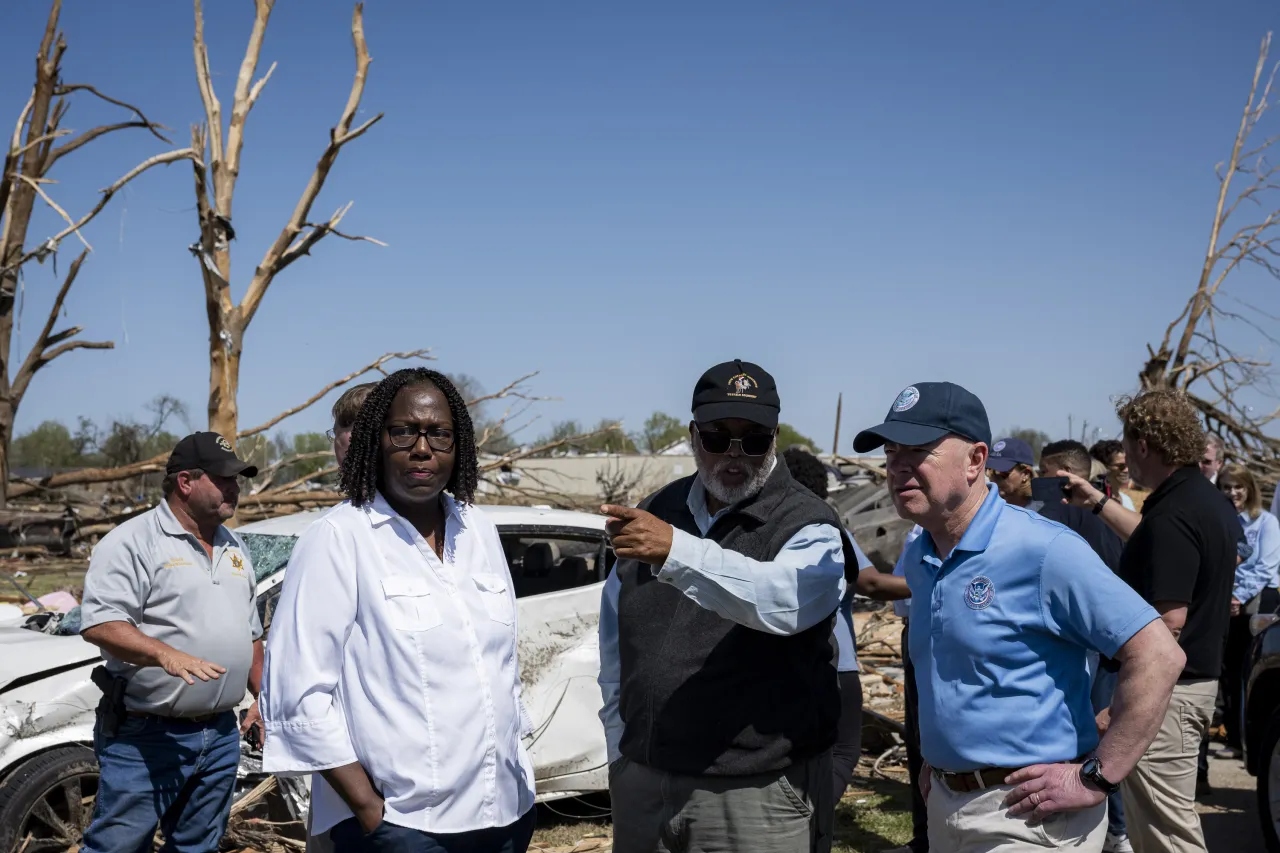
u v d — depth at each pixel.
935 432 2.81
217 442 4.30
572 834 5.98
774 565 2.91
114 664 4.20
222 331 10.73
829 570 2.97
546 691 5.80
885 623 10.14
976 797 2.83
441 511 2.95
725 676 3.06
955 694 2.84
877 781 6.88
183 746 4.19
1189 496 4.08
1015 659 2.78
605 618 3.60
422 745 2.64
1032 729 2.76
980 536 2.82
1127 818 4.25
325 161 10.84
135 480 20.70
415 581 2.73
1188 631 4.06
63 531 17.48
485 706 2.75
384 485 2.83
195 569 4.22
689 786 3.10
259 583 5.48
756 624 2.89
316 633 2.64
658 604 3.22
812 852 3.20
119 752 4.13
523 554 6.05
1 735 4.80
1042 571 2.74
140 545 4.13
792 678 3.08
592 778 5.91
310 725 2.59
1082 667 2.85
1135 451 4.25
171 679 4.11
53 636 5.47
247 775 5.41
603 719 3.54
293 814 5.20
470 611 2.80
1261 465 16.11
